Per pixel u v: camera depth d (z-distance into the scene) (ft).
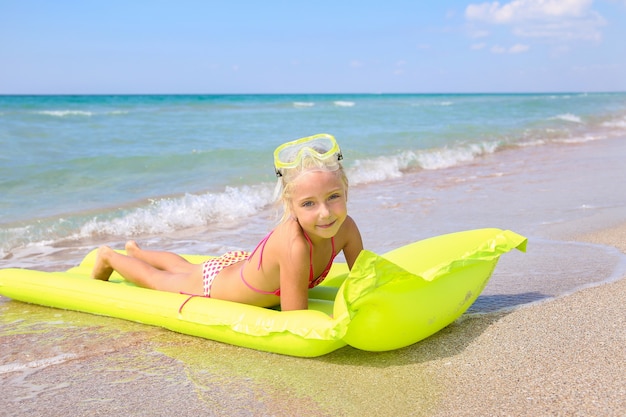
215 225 21.03
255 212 23.16
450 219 20.03
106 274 13.37
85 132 45.57
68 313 12.19
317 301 10.55
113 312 11.57
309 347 8.98
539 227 18.17
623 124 67.41
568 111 86.74
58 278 12.53
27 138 40.40
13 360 9.73
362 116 72.79
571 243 16.05
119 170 29.68
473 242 9.71
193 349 10.01
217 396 8.19
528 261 14.30
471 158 39.17
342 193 9.34
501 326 9.96
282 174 9.46
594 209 20.61
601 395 7.50
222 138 44.32
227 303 10.29
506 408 7.36
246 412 7.70
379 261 7.72
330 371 8.79
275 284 10.38
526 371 8.29
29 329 11.24
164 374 9.02
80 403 8.16
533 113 81.71
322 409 7.64
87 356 9.86
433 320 9.09
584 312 10.41
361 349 9.02
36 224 19.72
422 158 36.04
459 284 9.24
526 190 25.50
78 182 26.89
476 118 70.49
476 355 8.91
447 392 7.89
